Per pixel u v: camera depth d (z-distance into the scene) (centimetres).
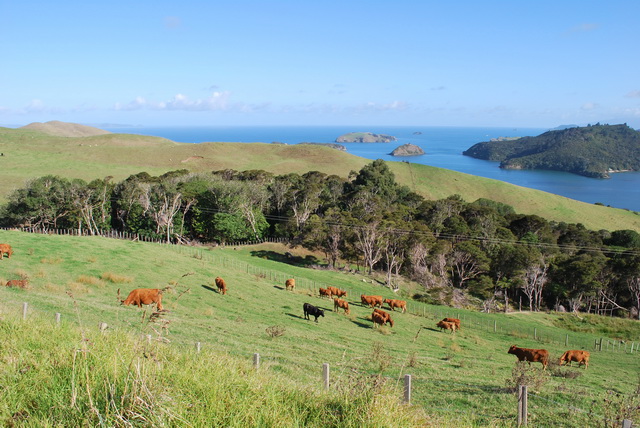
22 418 546
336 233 7194
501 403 1391
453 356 2770
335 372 1706
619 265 6638
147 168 13950
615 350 4309
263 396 696
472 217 9138
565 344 4291
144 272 3631
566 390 1627
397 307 4819
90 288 2908
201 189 8388
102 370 650
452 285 6931
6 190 9912
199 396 637
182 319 2539
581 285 6469
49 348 805
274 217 9106
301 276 5753
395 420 667
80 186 8294
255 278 4650
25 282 2588
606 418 1075
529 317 5725
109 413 540
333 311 3922
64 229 8106
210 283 3878
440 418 897
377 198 9394
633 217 12912
